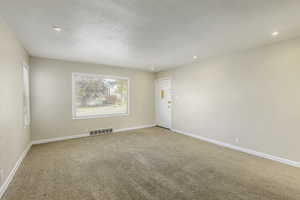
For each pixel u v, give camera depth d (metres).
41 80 3.95
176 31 2.44
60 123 4.23
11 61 2.36
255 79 3.17
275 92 2.88
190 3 1.69
